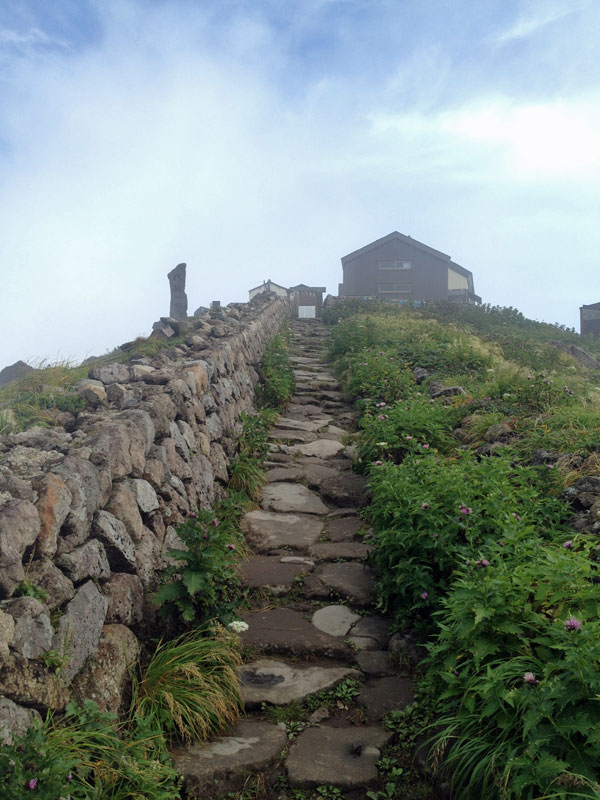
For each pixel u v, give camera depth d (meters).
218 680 3.78
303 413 10.33
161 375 6.19
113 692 3.14
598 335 28.83
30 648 2.64
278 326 18.33
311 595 5.12
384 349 13.13
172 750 3.33
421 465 5.81
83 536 3.42
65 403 5.34
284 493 7.17
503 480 5.26
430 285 40.81
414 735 3.45
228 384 8.33
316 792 3.17
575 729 2.49
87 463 3.69
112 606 3.46
